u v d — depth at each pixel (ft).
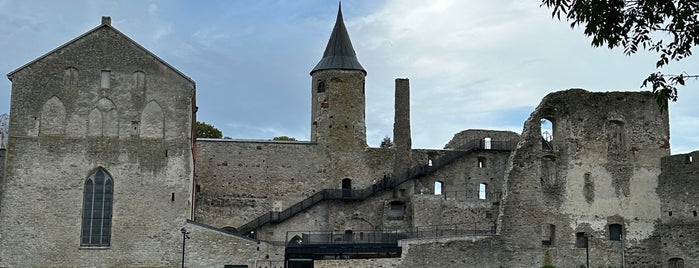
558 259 189.78
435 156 226.58
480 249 183.21
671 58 64.69
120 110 184.85
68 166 180.75
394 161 224.74
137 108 185.37
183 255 173.37
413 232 198.70
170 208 181.68
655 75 66.08
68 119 182.70
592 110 198.80
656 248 192.54
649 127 199.21
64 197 179.42
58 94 183.52
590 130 197.88
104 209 180.55
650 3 61.62
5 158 181.68
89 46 186.60
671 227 188.85
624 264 191.62
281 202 218.18
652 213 194.29
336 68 229.25
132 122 184.65
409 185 217.15
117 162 182.39
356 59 234.17
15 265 175.01
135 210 180.96
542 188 192.85
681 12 60.90
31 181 178.81
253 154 219.61
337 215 213.66
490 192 220.84
